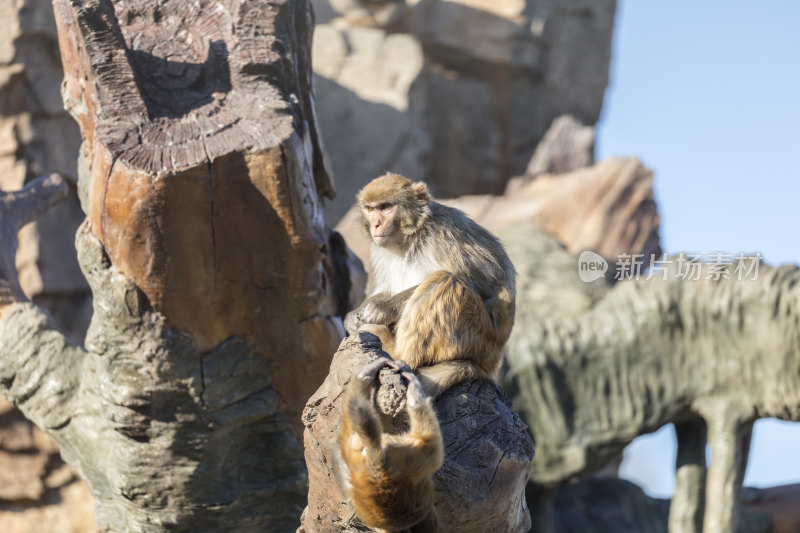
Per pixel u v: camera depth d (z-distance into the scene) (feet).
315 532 48.98
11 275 83.35
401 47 246.06
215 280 62.49
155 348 63.82
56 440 76.13
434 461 36.99
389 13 260.62
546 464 140.56
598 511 164.04
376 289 57.31
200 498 69.36
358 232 172.35
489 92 269.64
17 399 76.54
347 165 235.20
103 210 60.18
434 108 266.36
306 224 62.34
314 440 45.98
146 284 61.67
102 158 59.11
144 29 69.72
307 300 64.95
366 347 45.91
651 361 136.67
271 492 70.74
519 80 269.03
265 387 68.03
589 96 278.67
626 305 139.33
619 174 195.11
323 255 65.00
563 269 166.81
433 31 264.31
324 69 239.50
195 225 59.93
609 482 170.71
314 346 66.90
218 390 66.03
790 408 127.34
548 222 190.39
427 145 249.96
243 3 68.23
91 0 61.93
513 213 194.29
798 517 159.33
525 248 173.88
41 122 157.99
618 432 138.10
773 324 127.24
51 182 96.22
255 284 63.98
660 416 135.85
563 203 191.83
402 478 36.29
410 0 263.49
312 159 73.20
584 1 271.28
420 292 48.85
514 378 138.72
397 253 56.08
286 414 69.26
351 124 235.61
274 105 63.00
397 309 51.31
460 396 46.21
